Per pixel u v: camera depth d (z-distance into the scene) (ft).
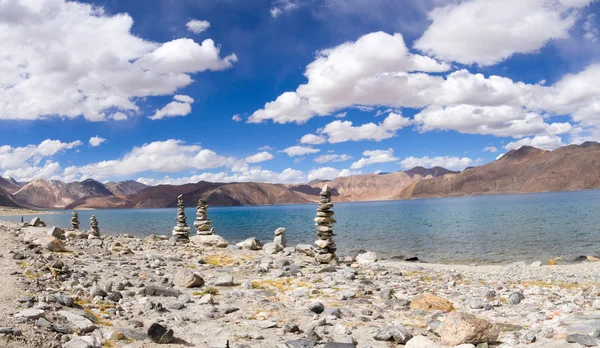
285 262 83.76
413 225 332.39
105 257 79.97
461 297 58.39
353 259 110.11
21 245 75.05
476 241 204.13
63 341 29.17
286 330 37.88
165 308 43.88
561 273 93.35
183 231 133.28
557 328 37.27
